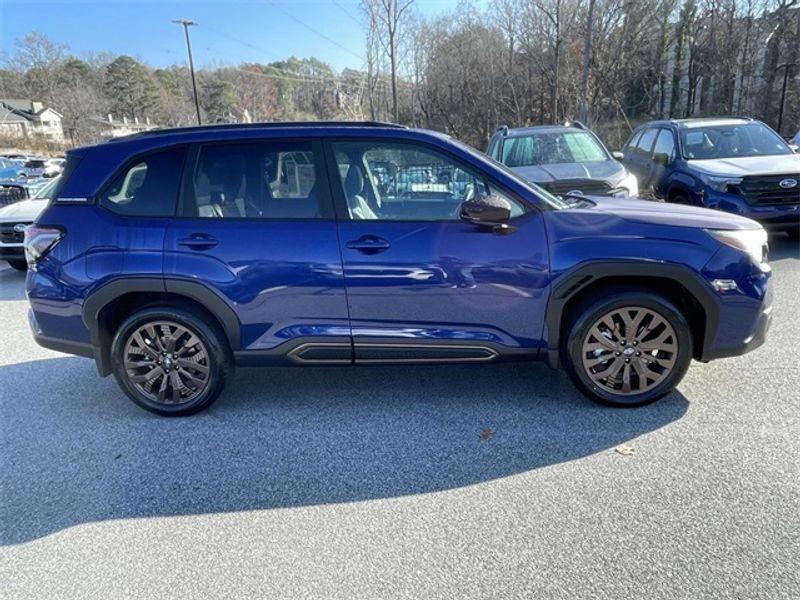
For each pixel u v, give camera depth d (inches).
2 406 157.0
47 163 1114.7
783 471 109.2
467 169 134.1
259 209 136.1
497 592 83.6
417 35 1456.7
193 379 144.4
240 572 90.7
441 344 135.6
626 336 134.3
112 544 98.8
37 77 2933.1
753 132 326.0
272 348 139.5
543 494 106.5
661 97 1225.4
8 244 339.0
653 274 128.2
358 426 136.9
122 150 140.9
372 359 139.3
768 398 138.3
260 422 141.6
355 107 1309.1
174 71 3420.3
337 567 90.7
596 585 84.0
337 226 133.5
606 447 121.3
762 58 1066.1
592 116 1031.6
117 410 152.5
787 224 273.9
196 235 135.0
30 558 96.2
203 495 112.2
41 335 146.6
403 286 132.3
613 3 971.3
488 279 131.0
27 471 123.3
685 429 126.3
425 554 92.5
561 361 140.7
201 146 138.4
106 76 3117.6
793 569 85.0
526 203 132.5
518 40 1241.4
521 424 133.3
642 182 362.3
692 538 92.7
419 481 113.3
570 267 128.9
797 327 185.3
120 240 137.2
